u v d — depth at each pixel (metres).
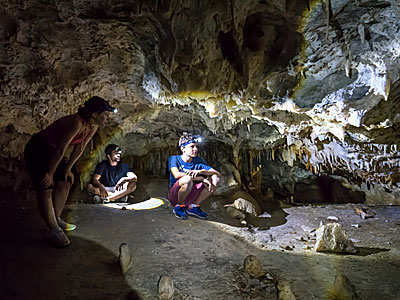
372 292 2.39
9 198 4.36
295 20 3.16
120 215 4.13
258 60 3.70
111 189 4.83
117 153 4.81
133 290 2.33
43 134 2.91
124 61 4.01
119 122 5.64
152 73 4.13
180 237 3.54
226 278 2.59
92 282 2.39
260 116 5.21
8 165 4.94
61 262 2.65
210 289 2.40
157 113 5.56
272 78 4.09
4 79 3.94
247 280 2.54
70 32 3.51
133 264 2.77
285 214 5.21
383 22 3.11
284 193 8.39
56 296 2.17
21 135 4.93
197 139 4.54
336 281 2.32
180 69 3.77
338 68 3.91
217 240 3.55
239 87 4.07
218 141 6.61
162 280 2.28
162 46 3.62
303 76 4.07
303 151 7.18
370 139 5.53
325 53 3.60
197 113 5.33
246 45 3.54
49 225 2.93
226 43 3.56
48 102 4.42
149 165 6.70
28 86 4.10
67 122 2.89
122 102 5.13
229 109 4.68
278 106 4.67
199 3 3.12
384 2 2.87
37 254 2.73
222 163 5.99
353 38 3.37
